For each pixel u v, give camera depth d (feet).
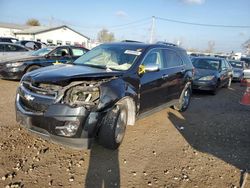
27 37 144.15
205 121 21.21
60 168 11.87
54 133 11.72
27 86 13.10
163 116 21.38
